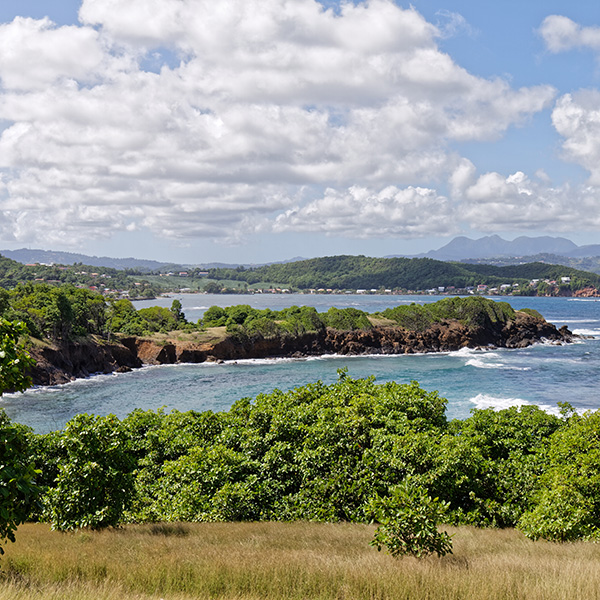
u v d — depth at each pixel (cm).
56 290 10000
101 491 1744
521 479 2292
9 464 873
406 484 1367
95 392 7425
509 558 1355
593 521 1803
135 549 1448
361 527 1964
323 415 2653
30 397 7025
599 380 7900
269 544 1595
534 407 3052
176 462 2405
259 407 2942
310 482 2273
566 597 973
